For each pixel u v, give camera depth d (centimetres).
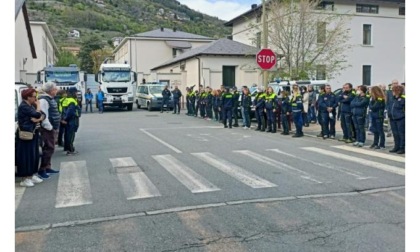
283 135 1487
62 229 538
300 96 1441
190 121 2097
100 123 2012
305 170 870
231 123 1762
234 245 472
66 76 2816
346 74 3812
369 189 714
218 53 3369
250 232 511
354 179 786
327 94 1377
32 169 771
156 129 1711
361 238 488
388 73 3966
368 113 1407
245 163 950
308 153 1084
